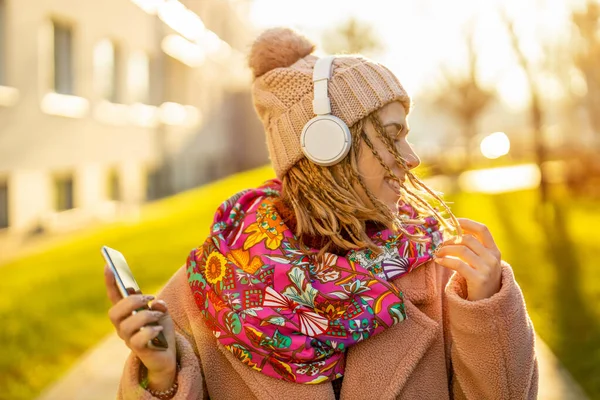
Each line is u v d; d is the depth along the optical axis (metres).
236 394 1.42
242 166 25.08
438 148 35.94
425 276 1.47
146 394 1.21
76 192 12.00
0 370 4.05
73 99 11.76
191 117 19.48
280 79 1.43
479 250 1.30
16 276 7.03
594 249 7.20
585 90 14.59
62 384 3.86
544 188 10.77
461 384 1.38
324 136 1.34
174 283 1.55
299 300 1.37
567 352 3.98
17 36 9.87
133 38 14.55
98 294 6.04
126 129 14.44
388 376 1.37
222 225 1.51
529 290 5.56
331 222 1.39
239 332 1.34
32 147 10.39
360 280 1.37
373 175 1.37
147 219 11.84
